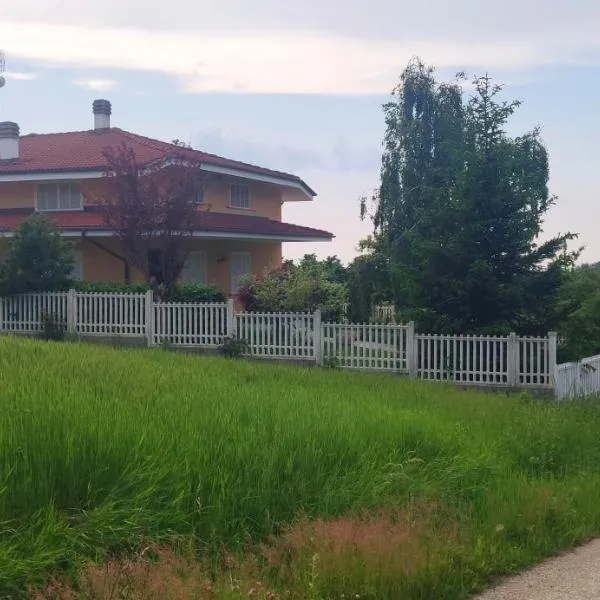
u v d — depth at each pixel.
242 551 6.03
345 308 25.08
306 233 32.69
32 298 22.06
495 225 20.30
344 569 5.66
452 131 25.12
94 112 34.91
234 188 32.00
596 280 20.69
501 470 8.81
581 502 8.41
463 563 6.29
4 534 5.20
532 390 16.86
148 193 23.41
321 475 7.21
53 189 29.05
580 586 6.25
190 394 9.47
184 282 26.94
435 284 20.17
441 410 11.48
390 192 30.34
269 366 15.27
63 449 6.01
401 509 7.09
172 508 6.03
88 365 11.40
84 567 5.25
